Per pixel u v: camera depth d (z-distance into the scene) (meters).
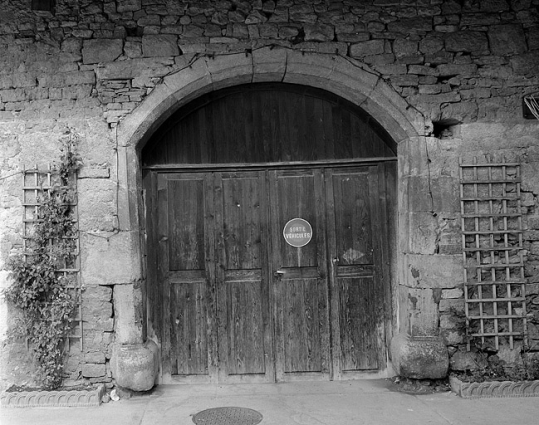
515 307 4.55
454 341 4.52
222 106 4.84
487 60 4.64
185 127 4.83
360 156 4.89
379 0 4.63
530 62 4.63
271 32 4.54
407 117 4.58
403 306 4.70
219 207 4.84
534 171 4.60
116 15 4.55
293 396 4.42
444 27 4.64
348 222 4.88
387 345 4.83
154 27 4.53
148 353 4.43
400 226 4.78
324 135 4.88
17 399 4.18
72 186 4.47
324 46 4.55
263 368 4.80
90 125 4.50
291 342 4.82
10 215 4.46
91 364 4.44
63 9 4.55
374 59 4.59
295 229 4.86
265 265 4.83
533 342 4.53
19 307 4.39
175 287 4.80
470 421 3.81
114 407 4.19
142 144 4.65
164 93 4.48
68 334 4.44
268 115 4.86
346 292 4.85
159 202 4.82
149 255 4.78
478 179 4.60
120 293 4.45
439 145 4.61
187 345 4.78
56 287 4.40
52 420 3.92
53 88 4.51
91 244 4.46
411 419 3.89
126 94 4.50
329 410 4.09
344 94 4.71
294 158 4.85
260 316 4.82
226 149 4.83
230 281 4.83
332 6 4.60
